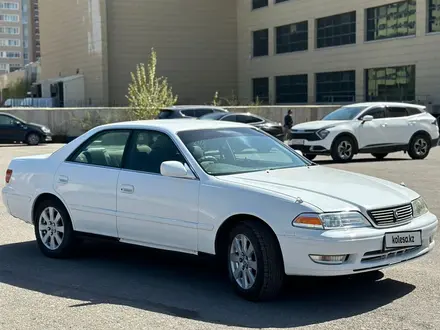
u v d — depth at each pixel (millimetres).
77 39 59500
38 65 80625
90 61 56875
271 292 5578
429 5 40625
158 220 6352
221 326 5059
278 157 6949
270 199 5551
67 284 6414
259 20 56875
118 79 55594
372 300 5699
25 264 7270
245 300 5746
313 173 6469
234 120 25469
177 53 57750
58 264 7258
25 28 153500
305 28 52062
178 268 7023
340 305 5574
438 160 19734
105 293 6078
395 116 19797
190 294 6000
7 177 8070
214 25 59031
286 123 30062
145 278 6613
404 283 6219
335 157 18781
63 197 7301
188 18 57938
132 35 55906
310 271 5328
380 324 5039
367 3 45125
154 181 6422
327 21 49719
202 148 6496
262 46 57500
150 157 6668
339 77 48688
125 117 33562
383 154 20484
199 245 6070
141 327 5059
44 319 5309
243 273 5762
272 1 55250
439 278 6371
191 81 58438
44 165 7621
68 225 7355
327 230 5266
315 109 35031
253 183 5883
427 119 20266
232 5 59688
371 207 5492
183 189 6168
